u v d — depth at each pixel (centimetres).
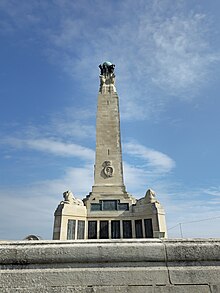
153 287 538
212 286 539
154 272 552
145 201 3031
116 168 3538
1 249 575
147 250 574
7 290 535
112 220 3006
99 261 565
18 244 589
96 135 3822
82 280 544
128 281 543
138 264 564
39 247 578
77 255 568
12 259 564
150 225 2823
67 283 541
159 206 2898
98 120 3944
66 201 2970
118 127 3881
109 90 4231
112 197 3216
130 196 3278
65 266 561
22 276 548
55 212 2908
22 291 534
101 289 535
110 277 547
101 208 3123
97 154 3656
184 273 552
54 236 2733
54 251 573
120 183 3416
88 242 592
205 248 577
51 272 552
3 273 551
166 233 2742
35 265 562
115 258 566
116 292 532
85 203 3200
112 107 4050
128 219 2984
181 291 535
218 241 596
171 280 545
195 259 568
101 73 4538
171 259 568
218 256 568
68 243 589
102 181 3444
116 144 3731
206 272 554
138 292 534
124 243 589
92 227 2983
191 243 589
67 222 2828
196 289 537
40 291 533
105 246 579
